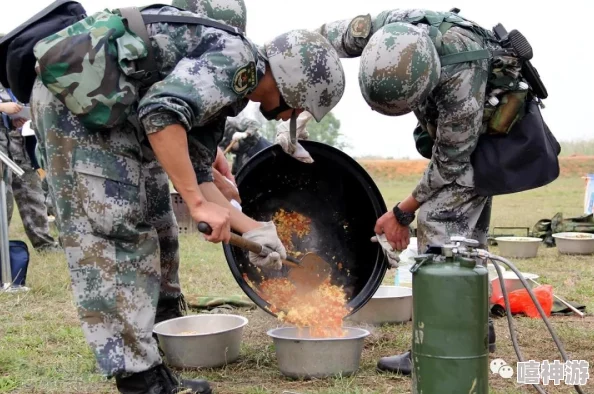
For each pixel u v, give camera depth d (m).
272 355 3.66
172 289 3.64
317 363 3.22
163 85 2.49
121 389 2.73
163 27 2.60
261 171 3.70
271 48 2.79
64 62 2.47
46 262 6.59
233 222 2.96
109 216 2.59
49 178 2.64
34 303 4.98
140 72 2.56
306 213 3.81
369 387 3.13
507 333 4.10
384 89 2.95
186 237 8.75
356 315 4.25
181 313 3.75
